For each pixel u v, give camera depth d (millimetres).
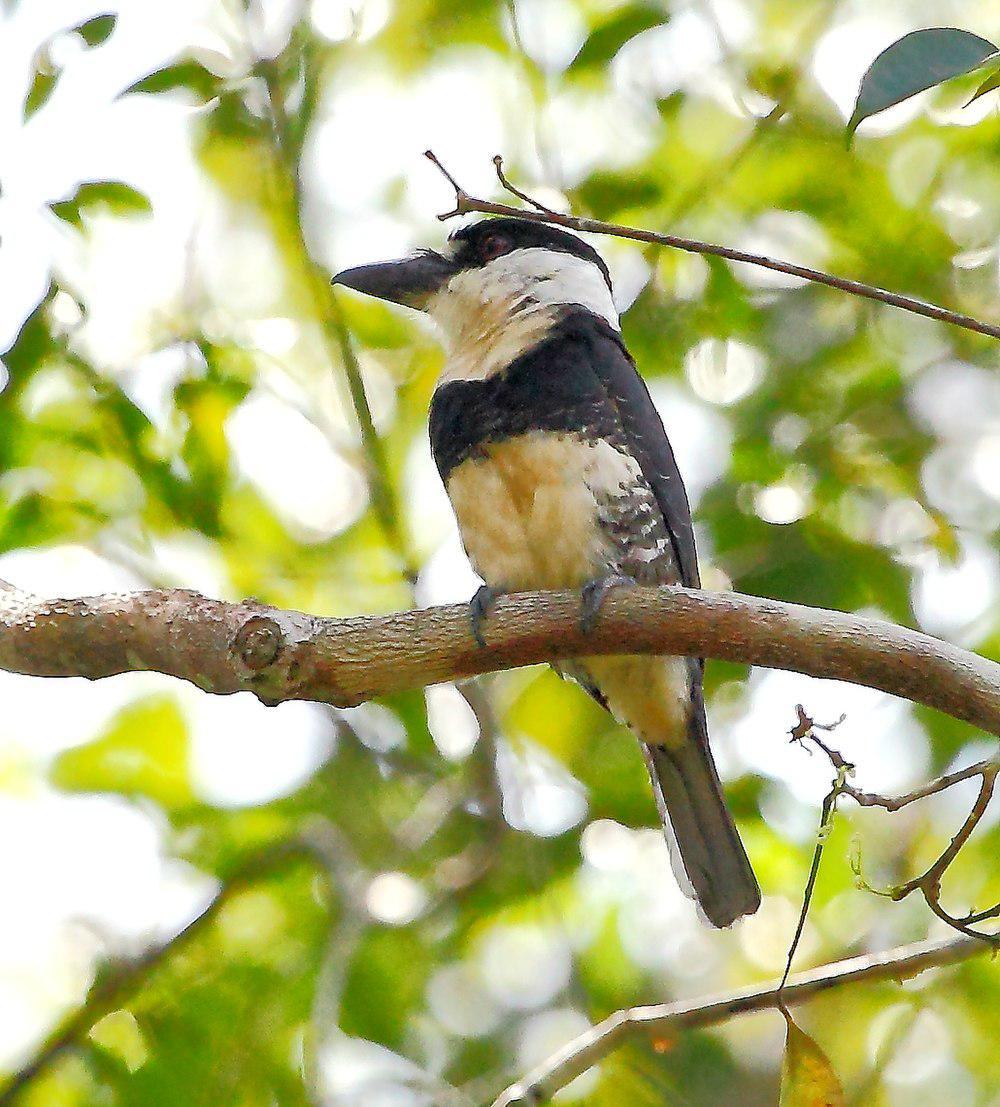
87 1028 9617
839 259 11234
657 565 8492
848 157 11125
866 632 6125
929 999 10461
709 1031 10477
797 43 11367
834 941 10672
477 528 8516
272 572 10648
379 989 10195
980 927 10242
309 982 10016
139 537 10172
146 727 10945
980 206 11281
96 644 6617
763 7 11453
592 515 8281
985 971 10406
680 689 8641
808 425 10781
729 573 10438
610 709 9047
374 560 10812
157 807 10812
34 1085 9562
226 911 10523
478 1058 10328
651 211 10961
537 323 8781
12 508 9836
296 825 10703
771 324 11031
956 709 6035
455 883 10336
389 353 11227
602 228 6379
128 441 9773
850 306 11102
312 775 10836
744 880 8773
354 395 10453
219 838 10750
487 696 10469
